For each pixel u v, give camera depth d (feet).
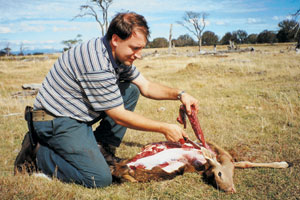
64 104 10.04
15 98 30.96
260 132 15.79
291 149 13.08
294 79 31.91
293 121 17.17
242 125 17.16
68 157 10.07
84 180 10.03
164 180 10.69
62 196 8.99
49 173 10.51
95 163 10.00
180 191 9.92
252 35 270.05
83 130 10.28
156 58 99.91
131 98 12.78
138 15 9.32
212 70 44.04
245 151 13.23
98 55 9.51
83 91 9.98
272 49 123.75
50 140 10.25
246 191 9.82
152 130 9.86
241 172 11.17
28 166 10.84
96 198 9.26
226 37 279.69
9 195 8.62
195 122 11.07
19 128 18.78
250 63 51.16
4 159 13.73
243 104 22.54
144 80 12.34
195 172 11.19
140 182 10.61
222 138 14.78
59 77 9.96
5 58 123.03
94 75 9.41
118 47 9.43
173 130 9.71
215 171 10.08
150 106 24.02
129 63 9.86
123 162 11.07
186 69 48.14
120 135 12.60
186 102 11.10
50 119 10.15
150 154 11.19
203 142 11.02
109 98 9.63
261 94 25.50
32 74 58.75
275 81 32.22
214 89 30.55
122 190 10.05
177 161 11.03
